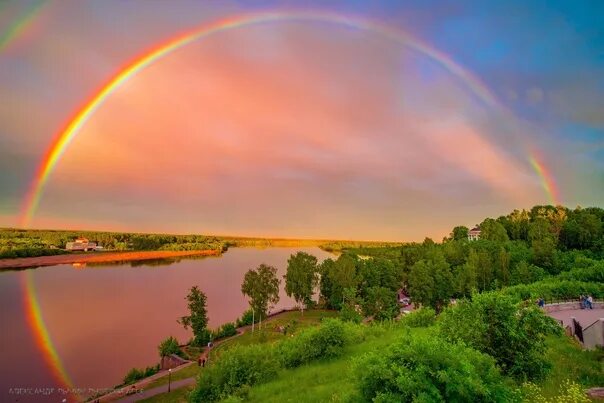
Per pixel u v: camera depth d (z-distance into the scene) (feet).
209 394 91.35
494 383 45.21
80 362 233.96
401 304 314.35
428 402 40.34
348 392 50.57
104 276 632.38
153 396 153.38
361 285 326.85
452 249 358.02
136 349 262.88
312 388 78.07
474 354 48.11
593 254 339.77
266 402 75.51
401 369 43.68
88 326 325.83
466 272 280.10
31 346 266.16
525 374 58.08
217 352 210.79
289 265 336.29
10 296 450.71
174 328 322.55
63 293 477.36
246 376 92.94
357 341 120.78
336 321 115.14
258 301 273.54
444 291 275.39
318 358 106.22
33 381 201.16
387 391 43.47
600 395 52.65
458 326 63.62
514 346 59.72
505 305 61.46
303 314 319.88
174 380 173.17
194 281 588.91
